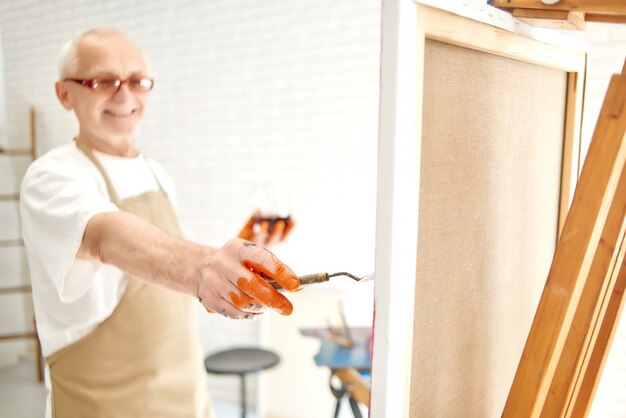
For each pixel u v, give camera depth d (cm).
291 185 319
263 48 321
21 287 416
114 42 136
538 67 87
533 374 67
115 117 140
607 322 81
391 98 52
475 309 75
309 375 317
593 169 66
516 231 86
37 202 112
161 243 86
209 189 347
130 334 137
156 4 351
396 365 55
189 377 152
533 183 90
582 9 70
